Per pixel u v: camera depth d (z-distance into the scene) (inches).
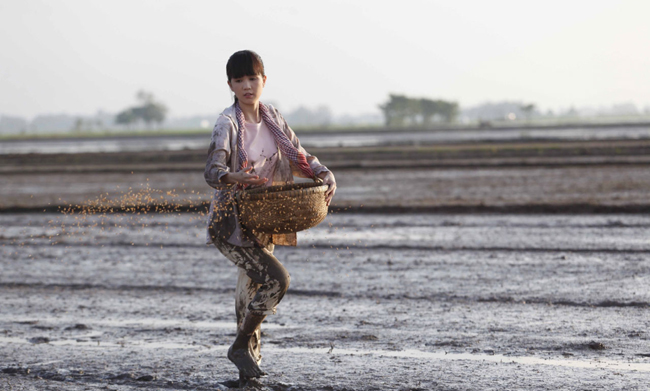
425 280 412.2
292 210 210.4
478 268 444.1
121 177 1327.5
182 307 366.0
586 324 309.3
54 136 5698.8
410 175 1199.6
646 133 2716.5
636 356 262.1
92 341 304.7
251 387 232.5
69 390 238.4
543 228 611.5
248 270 223.5
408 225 649.0
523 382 234.2
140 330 321.7
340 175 1243.8
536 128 3634.4
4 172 1514.5
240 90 219.3
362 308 350.9
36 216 778.8
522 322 315.6
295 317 336.5
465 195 884.6
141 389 238.7
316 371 251.6
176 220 709.9
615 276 408.5
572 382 233.1
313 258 491.8
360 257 492.4
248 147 221.1
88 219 730.8
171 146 2938.0
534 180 1049.5
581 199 802.2
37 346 297.6
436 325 315.3
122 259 513.0
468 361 260.7
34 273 468.4
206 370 258.5
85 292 408.5
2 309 369.7
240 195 213.9
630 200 776.9
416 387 231.1
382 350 278.7
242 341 234.8
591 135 2667.3
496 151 1649.9
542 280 403.5
